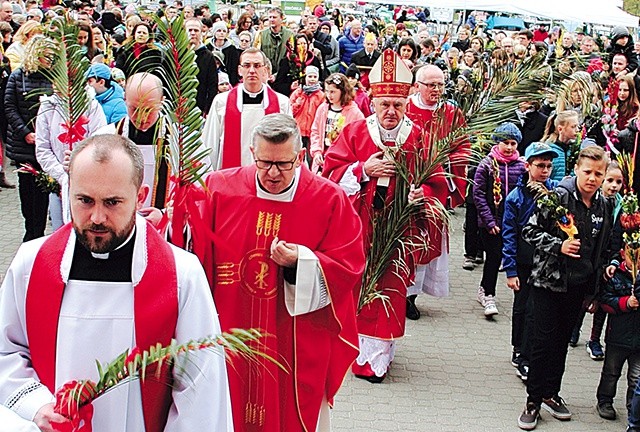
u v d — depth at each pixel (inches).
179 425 103.3
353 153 225.5
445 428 208.7
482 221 278.5
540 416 217.8
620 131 320.5
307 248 153.4
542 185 218.2
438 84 244.2
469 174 318.7
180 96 135.3
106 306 103.4
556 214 198.4
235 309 155.5
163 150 153.8
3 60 381.4
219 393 106.4
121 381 99.7
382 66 220.2
